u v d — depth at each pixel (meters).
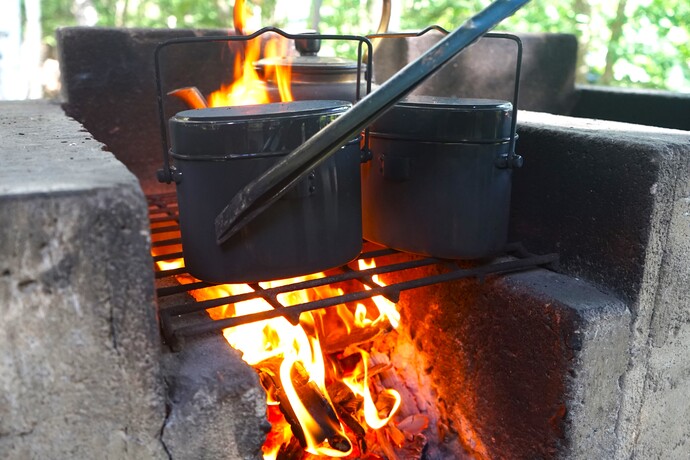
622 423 1.08
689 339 1.11
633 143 0.98
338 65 1.25
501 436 1.13
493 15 0.74
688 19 4.41
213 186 0.84
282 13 5.48
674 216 0.99
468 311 1.16
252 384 0.77
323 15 5.79
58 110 1.52
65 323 0.65
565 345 0.97
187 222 0.89
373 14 4.33
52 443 0.69
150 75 1.72
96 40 1.64
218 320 0.86
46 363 0.66
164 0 6.73
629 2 4.56
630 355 1.04
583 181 1.07
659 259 1.00
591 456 1.05
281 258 0.88
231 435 0.77
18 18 2.83
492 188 1.00
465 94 1.95
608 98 2.02
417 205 1.03
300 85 1.25
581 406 1.00
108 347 0.68
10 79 2.83
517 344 1.06
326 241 0.90
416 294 1.30
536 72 2.03
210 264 0.88
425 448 1.29
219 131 0.82
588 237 1.07
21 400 0.66
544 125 1.18
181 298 0.99
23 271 0.62
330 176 0.89
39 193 0.62
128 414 0.71
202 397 0.75
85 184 0.65
